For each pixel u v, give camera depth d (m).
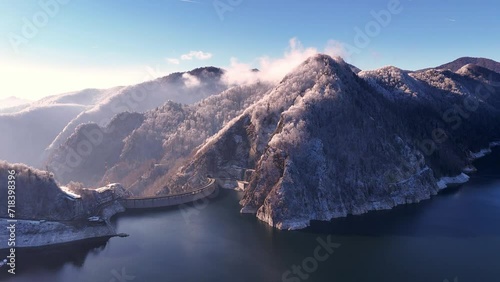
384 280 142.12
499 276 143.38
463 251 164.38
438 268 150.12
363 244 172.88
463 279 141.62
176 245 178.88
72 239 182.12
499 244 170.38
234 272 151.38
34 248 173.38
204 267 155.88
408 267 151.12
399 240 176.00
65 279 148.25
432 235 181.62
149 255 168.75
